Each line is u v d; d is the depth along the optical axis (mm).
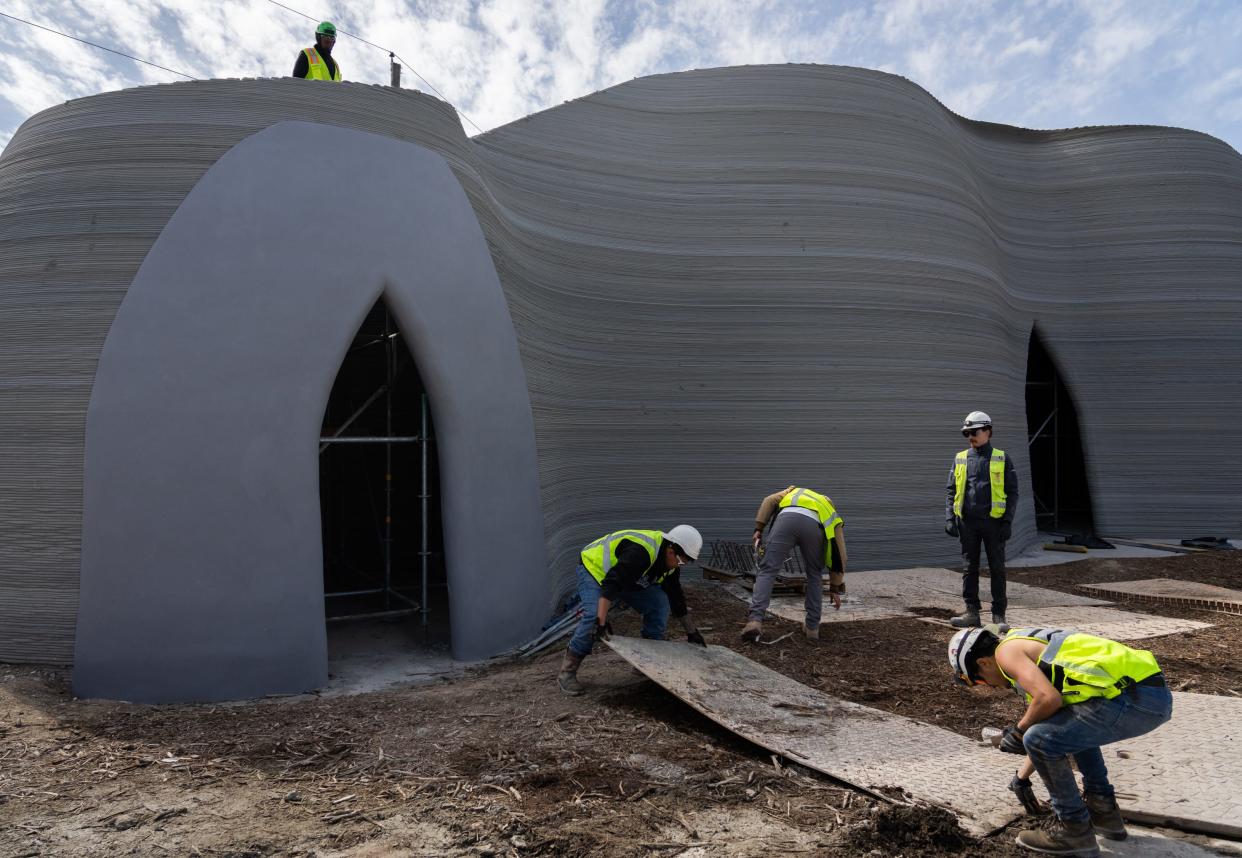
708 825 3422
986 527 6793
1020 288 13094
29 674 6098
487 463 7297
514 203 8859
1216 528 12867
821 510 6430
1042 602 8086
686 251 10008
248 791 3996
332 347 6457
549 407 8703
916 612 7617
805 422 10180
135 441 6070
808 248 10281
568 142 9562
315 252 6473
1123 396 13117
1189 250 13273
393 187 6914
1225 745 4062
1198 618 7285
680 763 4098
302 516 6285
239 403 6160
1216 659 5836
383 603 9766
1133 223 13328
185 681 5934
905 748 4152
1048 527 14242
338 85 6914
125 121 6555
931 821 3264
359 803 3793
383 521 12141
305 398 6340
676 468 9875
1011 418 12117
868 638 6566
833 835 3303
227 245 6301
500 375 7496
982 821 3352
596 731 4582
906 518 10484
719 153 10242
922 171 10961
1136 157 13477
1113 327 13188
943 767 3908
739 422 10039
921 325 10711
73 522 6176
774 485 10070
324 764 4355
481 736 4613
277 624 6137
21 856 3314
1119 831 3215
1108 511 12938
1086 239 13359
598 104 9828
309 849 3324
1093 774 3240
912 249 10703
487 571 7215
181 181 6414
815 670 5629
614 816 3527
